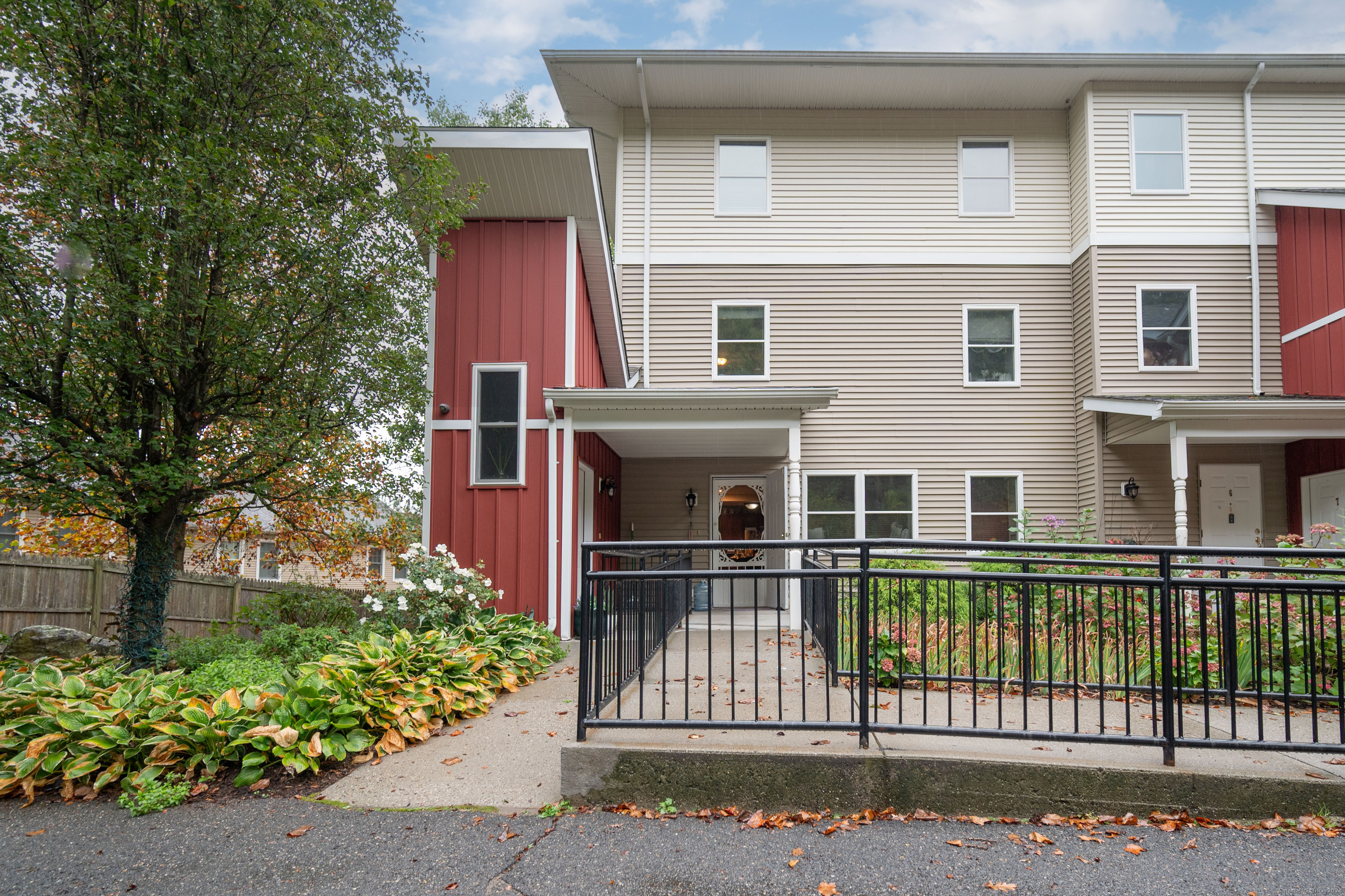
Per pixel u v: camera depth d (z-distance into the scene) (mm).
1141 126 12664
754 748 3775
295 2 6879
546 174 9469
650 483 13258
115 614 8469
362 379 7820
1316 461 11461
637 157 13453
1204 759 3826
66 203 5723
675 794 3725
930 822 3574
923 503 12734
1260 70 12234
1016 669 5738
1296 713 5020
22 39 5758
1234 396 11273
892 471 12797
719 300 13203
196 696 4773
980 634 6496
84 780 4168
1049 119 13367
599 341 12672
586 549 3982
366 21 7660
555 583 9406
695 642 8242
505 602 9398
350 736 4449
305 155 7254
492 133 9156
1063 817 3584
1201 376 12188
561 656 7871
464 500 9570
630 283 13242
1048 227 13172
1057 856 3242
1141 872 3113
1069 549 3908
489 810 3752
